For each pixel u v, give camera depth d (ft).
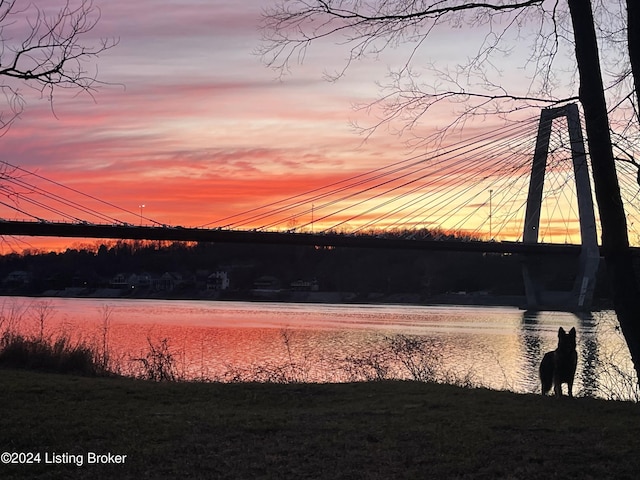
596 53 21.52
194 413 25.03
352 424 23.41
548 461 19.35
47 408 25.32
